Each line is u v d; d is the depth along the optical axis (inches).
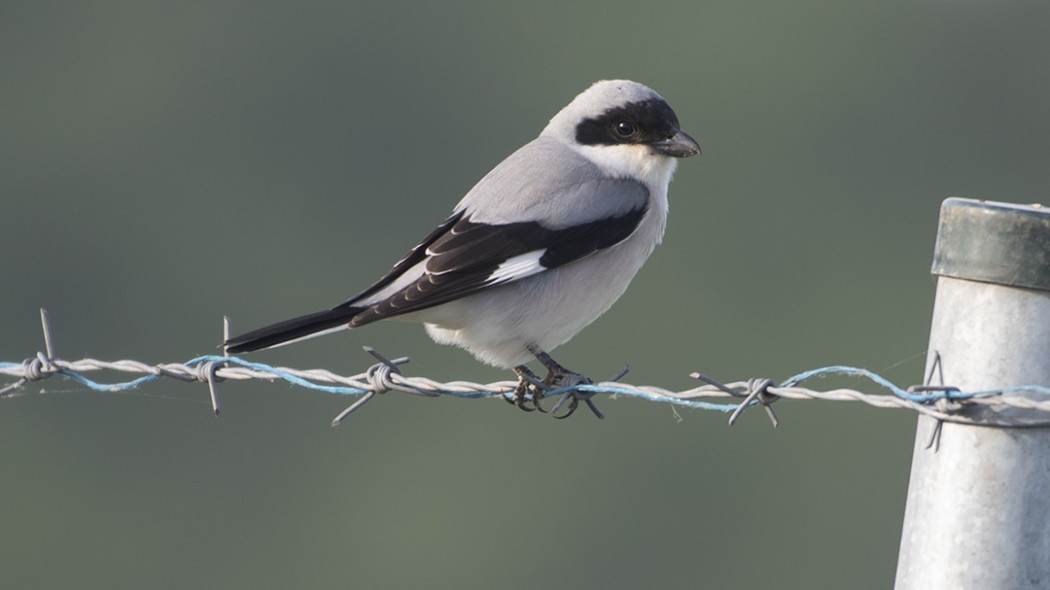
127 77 799.1
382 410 620.4
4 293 745.6
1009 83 757.3
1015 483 138.8
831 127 753.0
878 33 761.6
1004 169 750.5
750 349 633.0
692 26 776.3
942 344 142.3
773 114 745.0
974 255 138.6
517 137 754.2
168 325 722.2
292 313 706.2
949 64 761.6
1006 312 138.6
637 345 629.0
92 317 731.4
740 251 683.4
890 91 746.2
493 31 753.0
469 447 616.7
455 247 209.8
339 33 773.3
